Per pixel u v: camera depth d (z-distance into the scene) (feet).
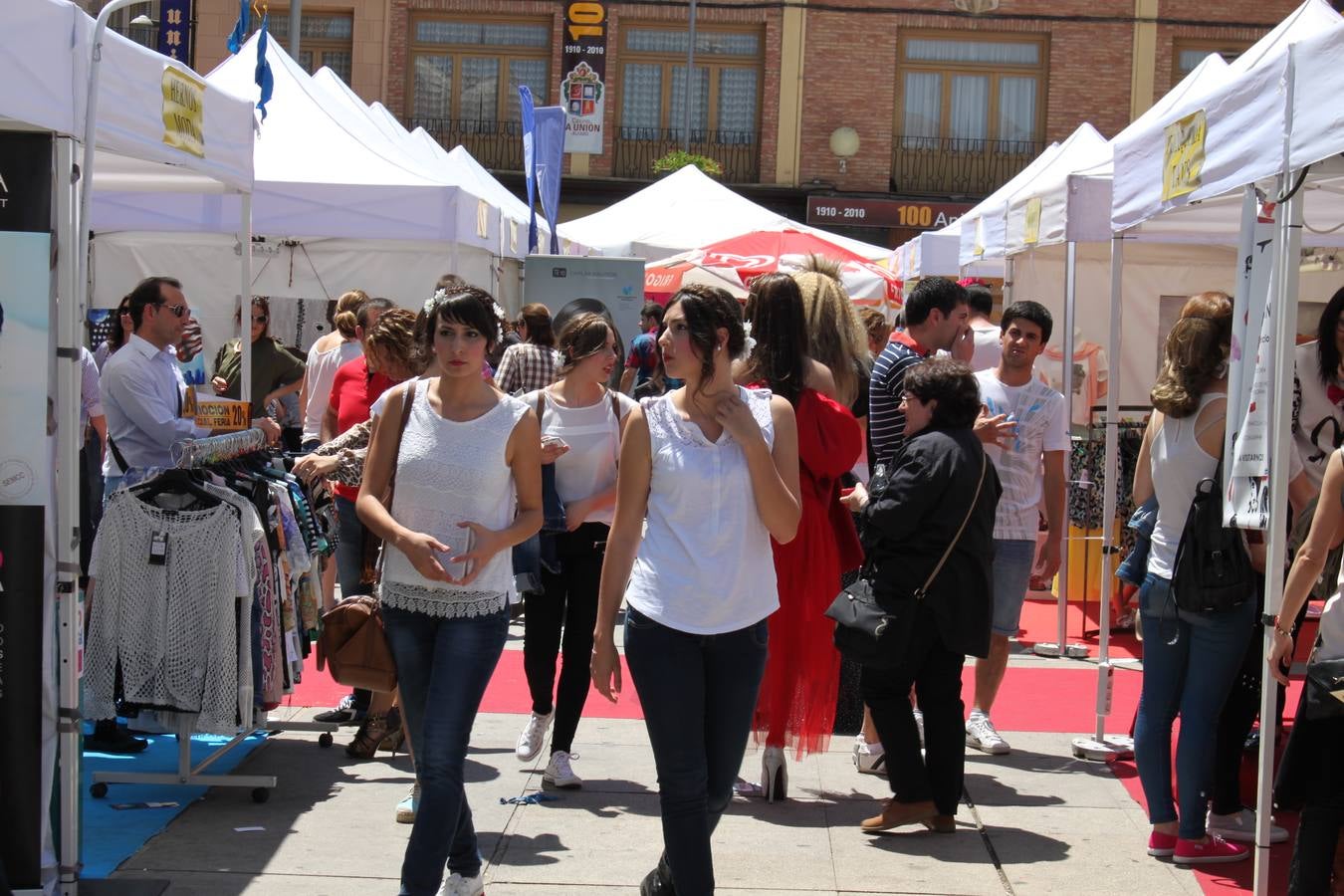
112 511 15.94
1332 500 12.23
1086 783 18.81
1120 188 18.71
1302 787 12.32
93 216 29.94
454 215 31.99
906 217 80.23
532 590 17.24
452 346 12.71
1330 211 22.44
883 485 16.25
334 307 41.42
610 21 81.00
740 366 16.58
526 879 14.80
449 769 12.71
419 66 81.87
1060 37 79.71
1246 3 78.79
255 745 19.88
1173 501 15.16
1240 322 13.98
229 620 15.88
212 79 34.60
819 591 17.06
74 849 13.24
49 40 12.37
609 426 17.74
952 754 16.33
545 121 44.11
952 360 16.12
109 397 18.31
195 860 15.14
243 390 21.66
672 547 12.25
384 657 15.52
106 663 15.90
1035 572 21.57
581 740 20.58
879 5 80.33
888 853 15.85
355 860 15.24
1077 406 33.17
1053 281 34.50
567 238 49.57
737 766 12.55
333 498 20.25
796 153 81.35
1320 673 11.91
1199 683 15.16
